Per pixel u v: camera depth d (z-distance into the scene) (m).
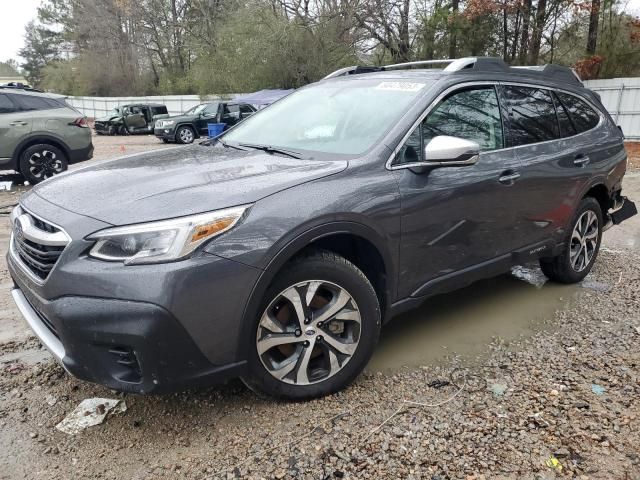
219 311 2.48
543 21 20.75
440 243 3.33
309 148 3.39
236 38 27.09
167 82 41.72
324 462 2.49
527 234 4.01
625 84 17.45
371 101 3.55
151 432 2.72
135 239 2.37
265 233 2.55
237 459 2.52
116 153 17.67
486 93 3.76
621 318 4.11
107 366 2.44
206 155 3.40
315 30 24.89
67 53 55.22
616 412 2.88
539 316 4.16
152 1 41.88
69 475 2.43
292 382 2.86
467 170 3.43
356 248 3.09
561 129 4.36
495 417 2.83
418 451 2.56
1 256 5.60
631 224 7.20
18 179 10.60
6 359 3.45
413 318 4.13
